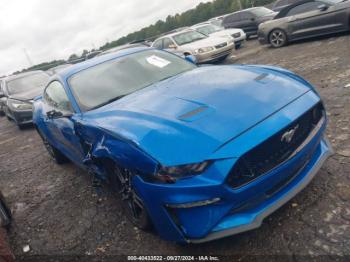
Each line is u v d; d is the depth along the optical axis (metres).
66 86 4.11
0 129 11.69
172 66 4.29
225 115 2.60
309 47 10.05
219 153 2.34
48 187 5.09
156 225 2.71
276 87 2.95
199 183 2.33
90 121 3.36
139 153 2.54
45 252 3.44
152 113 2.89
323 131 3.00
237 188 2.39
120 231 3.39
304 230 2.71
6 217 4.14
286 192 2.68
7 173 6.43
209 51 11.47
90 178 4.91
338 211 2.80
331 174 3.31
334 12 9.88
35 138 8.67
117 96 3.78
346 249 2.42
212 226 2.42
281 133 2.56
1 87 11.14
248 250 2.68
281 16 11.32
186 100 2.95
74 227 3.73
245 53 12.88
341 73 6.50
